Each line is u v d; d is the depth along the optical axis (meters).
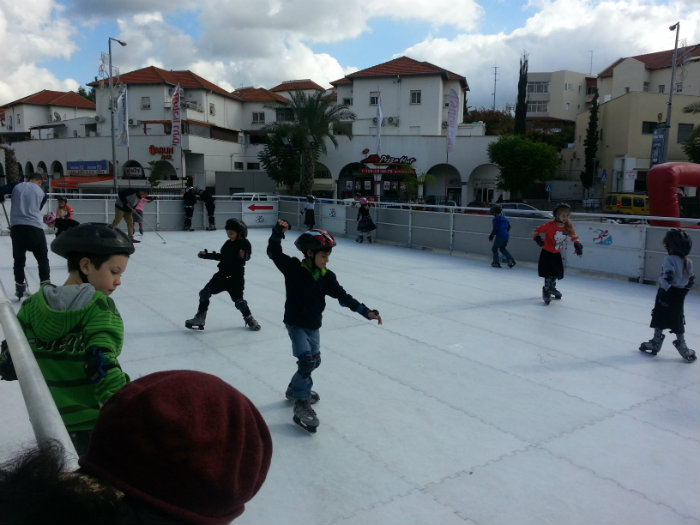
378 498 2.99
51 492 0.67
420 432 3.81
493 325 6.70
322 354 5.44
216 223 18.55
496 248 11.23
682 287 5.37
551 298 8.34
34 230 6.39
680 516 2.91
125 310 7.00
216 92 46.53
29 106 54.91
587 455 3.55
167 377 0.76
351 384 4.67
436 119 41.91
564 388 4.69
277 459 3.38
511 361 5.36
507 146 36.25
